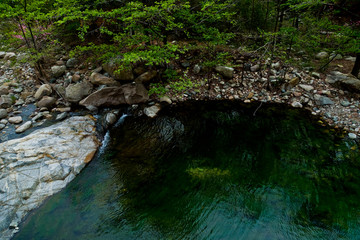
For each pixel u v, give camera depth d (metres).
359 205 3.71
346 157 4.75
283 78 7.51
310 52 8.66
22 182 4.01
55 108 6.65
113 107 6.91
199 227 3.50
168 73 7.64
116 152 5.20
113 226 3.52
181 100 7.39
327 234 3.30
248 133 5.89
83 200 3.96
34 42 7.20
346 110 6.18
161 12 5.39
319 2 5.13
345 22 8.55
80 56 8.36
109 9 7.45
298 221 3.53
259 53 8.20
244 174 4.55
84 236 3.36
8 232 3.34
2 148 4.57
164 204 3.92
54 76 7.76
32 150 4.62
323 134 5.56
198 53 8.56
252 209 3.78
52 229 3.44
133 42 6.27
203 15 6.24
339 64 8.02
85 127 5.78
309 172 4.47
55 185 4.16
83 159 4.82
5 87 7.05
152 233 3.41
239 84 7.86
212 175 4.54
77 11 5.10
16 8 6.36
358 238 3.21
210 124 6.29
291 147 5.25
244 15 8.94
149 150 5.30
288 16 9.48
